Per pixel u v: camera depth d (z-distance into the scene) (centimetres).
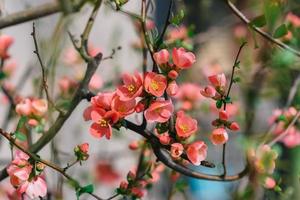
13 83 288
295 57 271
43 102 232
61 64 282
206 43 328
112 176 298
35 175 211
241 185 274
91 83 282
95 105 207
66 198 285
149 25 242
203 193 318
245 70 298
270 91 299
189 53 207
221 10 341
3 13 245
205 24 345
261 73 296
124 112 206
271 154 229
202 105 288
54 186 255
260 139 267
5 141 284
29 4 279
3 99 278
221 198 318
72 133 301
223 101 215
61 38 260
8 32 289
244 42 218
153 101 206
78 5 218
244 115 289
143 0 219
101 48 303
